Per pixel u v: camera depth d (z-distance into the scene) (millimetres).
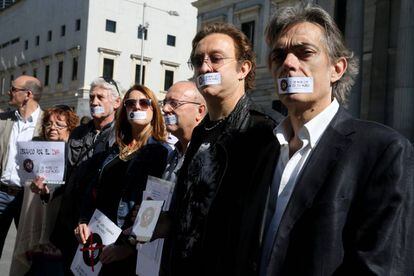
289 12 2143
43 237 4734
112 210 3775
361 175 1801
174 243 2562
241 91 2707
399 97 17375
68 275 4277
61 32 46500
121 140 4027
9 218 5688
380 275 1633
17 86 5785
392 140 1789
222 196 2363
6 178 5648
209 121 2783
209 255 2336
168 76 47938
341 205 1776
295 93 1979
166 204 3062
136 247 3367
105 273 3531
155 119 3852
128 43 44875
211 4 31906
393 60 20109
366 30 21234
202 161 2531
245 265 2055
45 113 5305
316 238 1763
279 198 2021
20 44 54375
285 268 1821
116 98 4832
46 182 4707
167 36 47531
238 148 2418
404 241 1692
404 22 17516
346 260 1746
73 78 43875
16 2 55656
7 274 6250
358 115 17734
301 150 2018
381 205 1711
